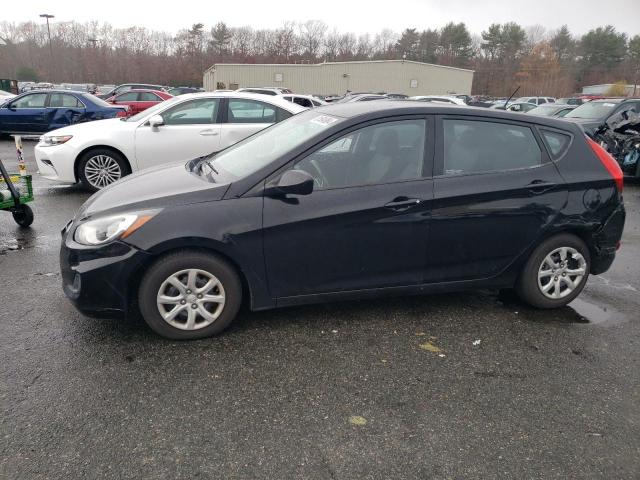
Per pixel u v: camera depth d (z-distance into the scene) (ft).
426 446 7.97
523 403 9.12
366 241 11.16
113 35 270.87
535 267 12.48
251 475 7.28
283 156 10.92
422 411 8.80
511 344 11.21
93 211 10.83
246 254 10.54
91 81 239.50
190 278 10.52
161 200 10.46
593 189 12.43
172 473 7.27
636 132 33.01
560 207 12.19
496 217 11.81
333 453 7.76
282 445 7.89
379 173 11.27
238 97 24.76
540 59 243.60
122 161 24.31
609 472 7.55
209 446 7.82
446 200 11.41
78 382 9.28
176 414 8.52
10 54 239.09
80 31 269.44
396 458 7.70
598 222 12.56
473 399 9.19
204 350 10.53
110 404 8.70
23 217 18.81
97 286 10.12
